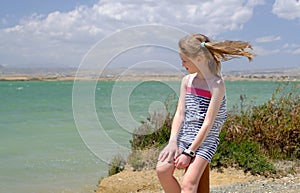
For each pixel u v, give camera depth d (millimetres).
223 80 4129
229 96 14781
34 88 72625
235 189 6324
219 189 6387
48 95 45594
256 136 8883
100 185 7332
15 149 11242
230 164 8008
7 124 17062
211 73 4094
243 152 8156
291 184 6602
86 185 7785
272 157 8539
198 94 4125
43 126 16188
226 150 8219
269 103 9453
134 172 7551
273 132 8836
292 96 9578
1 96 43625
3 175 8586
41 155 10336
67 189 7633
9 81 112250
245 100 12914
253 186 6477
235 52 4098
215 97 4016
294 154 8695
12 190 7609
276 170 7793
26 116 20406
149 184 7062
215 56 4121
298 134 8750
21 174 8672
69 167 9039
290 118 9016
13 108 25984
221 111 4105
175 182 4176
